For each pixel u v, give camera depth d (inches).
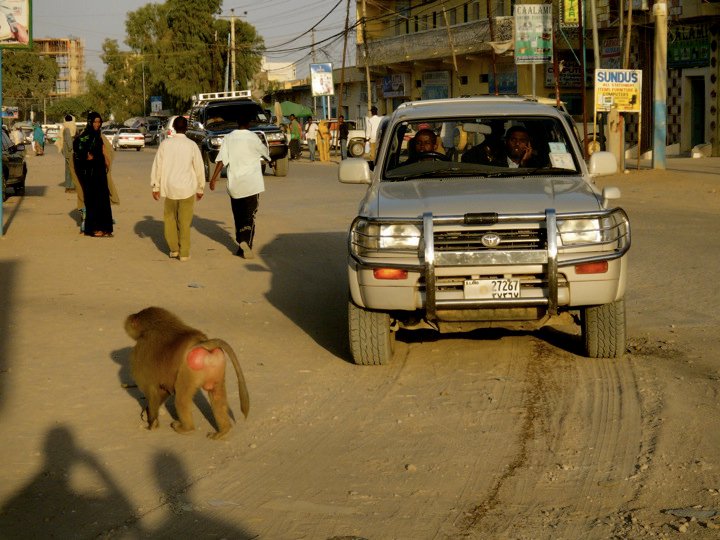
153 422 239.0
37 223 695.7
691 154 1343.5
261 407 259.1
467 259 272.1
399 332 345.7
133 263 506.9
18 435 235.0
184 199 510.9
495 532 176.7
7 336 338.3
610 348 293.3
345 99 2474.2
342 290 430.3
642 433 229.3
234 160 515.2
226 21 2915.8
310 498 195.6
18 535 177.9
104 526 182.1
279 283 448.1
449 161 326.0
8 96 5118.1
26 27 593.0
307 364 304.0
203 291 427.8
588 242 275.0
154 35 3243.1
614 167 315.6
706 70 1328.7
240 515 187.0
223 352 230.7
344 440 232.2
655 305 373.4
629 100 1007.6
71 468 213.6
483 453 220.4
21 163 929.5
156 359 231.9
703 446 218.7
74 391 272.1
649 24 1355.8
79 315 373.7
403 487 201.0
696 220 628.7
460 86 1758.1
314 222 686.5
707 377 273.6
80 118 5940.0
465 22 1819.6
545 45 1187.9
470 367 296.0
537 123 327.9
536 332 338.0
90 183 610.2
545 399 260.4
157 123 2970.0
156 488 201.9
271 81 3070.9
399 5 2126.0
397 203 287.0
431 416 249.0
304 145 2016.5
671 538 171.2
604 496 192.9
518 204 278.1
